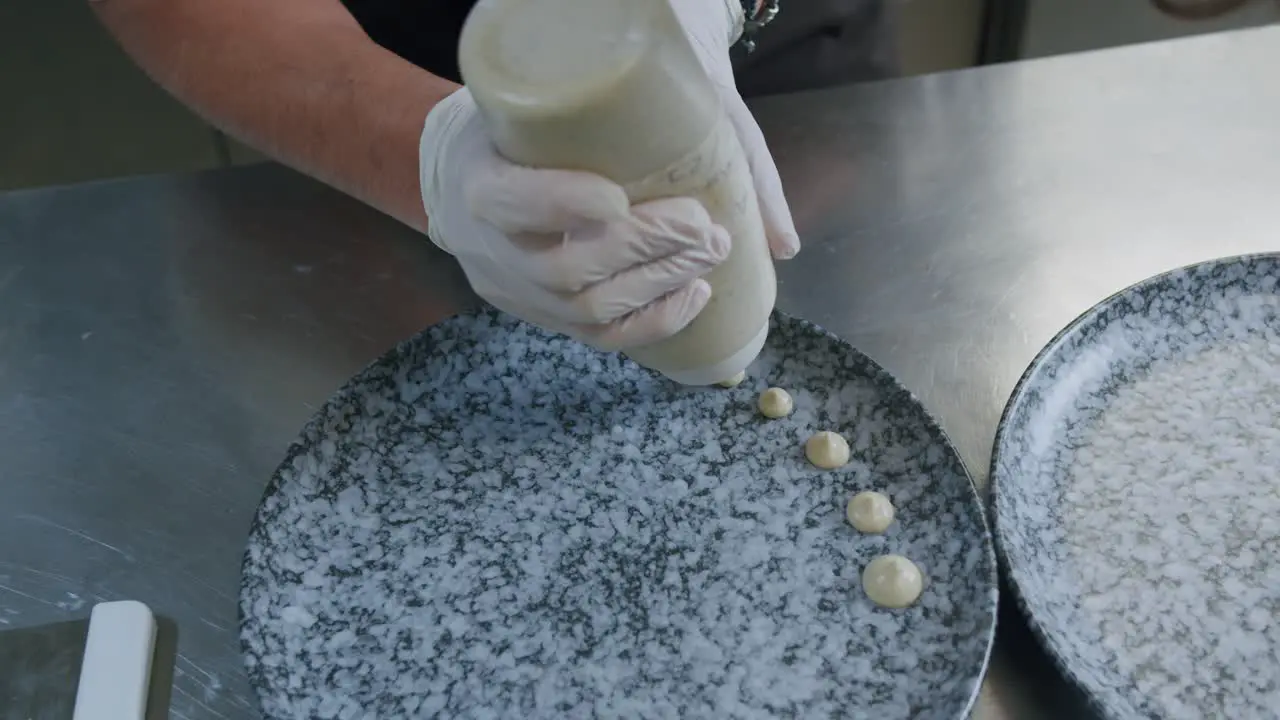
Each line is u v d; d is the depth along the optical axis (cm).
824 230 68
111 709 51
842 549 53
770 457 57
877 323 63
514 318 61
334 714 50
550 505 56
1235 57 76
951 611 51
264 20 62
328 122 58
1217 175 69
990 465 52
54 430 62
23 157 130
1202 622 50
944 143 73
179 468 60
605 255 45
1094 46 131
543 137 41
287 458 56
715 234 45
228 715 52
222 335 66
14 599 55
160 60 63
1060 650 47
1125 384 58
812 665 50
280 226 71
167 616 55
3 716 51
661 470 57
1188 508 54
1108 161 71
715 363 50
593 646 52
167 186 74
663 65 41
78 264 70
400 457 58
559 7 42
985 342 62
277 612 53
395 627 53
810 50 84
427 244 69
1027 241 67
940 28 136
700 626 52
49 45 120
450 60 78
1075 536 53
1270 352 59
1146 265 65
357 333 65
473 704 51
